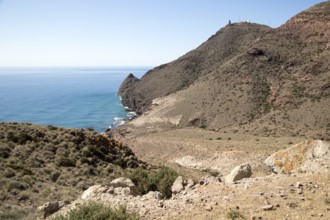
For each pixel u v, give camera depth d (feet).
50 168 76.48
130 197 35.60
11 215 40.91
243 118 349.41
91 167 84.48
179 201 31.37
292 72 394.32
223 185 35.22
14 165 70.13
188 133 255.70
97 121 476.54
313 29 446.19
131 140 242.37
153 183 52.11
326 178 33.17
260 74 420.36
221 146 167.94
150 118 435.12
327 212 25.30
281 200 28.40
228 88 424.46
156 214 27.96
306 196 29.01
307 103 321.73
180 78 636.07
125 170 91.97
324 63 373.20
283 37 465.47
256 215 25.52
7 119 443.73
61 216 27.04
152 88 645.92
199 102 426.51
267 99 367.66
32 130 100.48
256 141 187.42
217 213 26.78
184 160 156.35
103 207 27.48
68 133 107.76
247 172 43.73
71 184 68.49
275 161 55.62
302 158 53.01
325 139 236.63
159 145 205.05
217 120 364.99
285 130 280.31
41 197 55.11
